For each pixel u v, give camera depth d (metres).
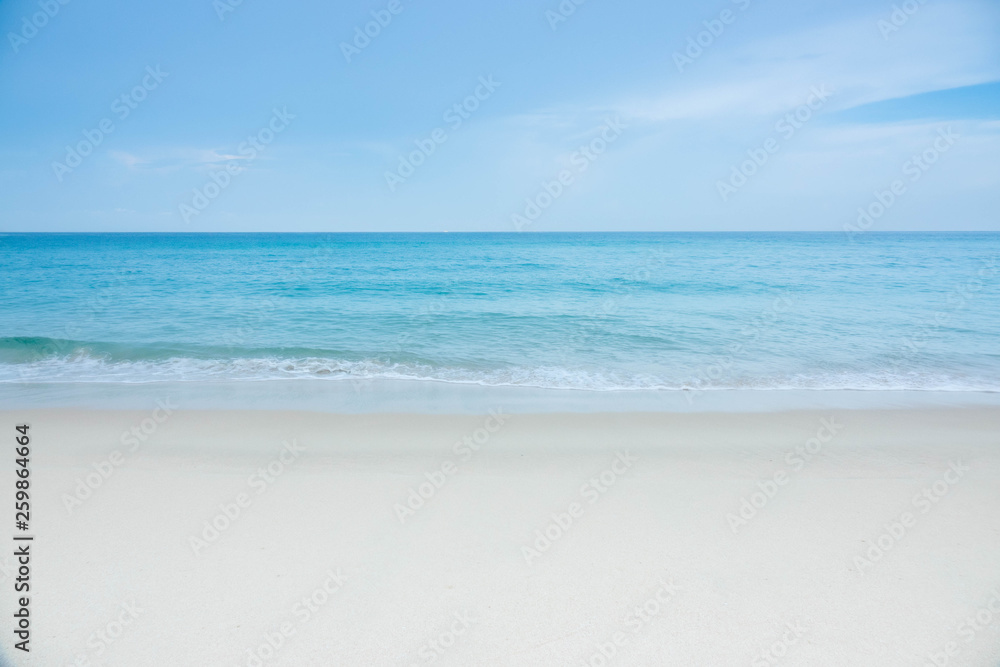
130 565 3.72
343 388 9.00
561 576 3.64
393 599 3.40
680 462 5.71
